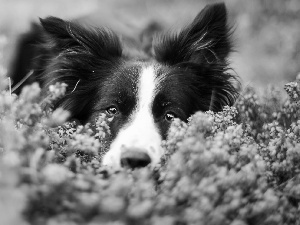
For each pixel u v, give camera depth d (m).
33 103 0.82
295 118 1.00
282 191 0.87
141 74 1.10
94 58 1.13
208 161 0.78
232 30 1.19
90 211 0.68
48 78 1.13
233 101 1.15
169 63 1.15
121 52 1.18
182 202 0.76
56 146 0.87
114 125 1.05
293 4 1.89
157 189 0.82
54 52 1.13
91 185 0.74
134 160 0.93
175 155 0.79
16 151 0.75
